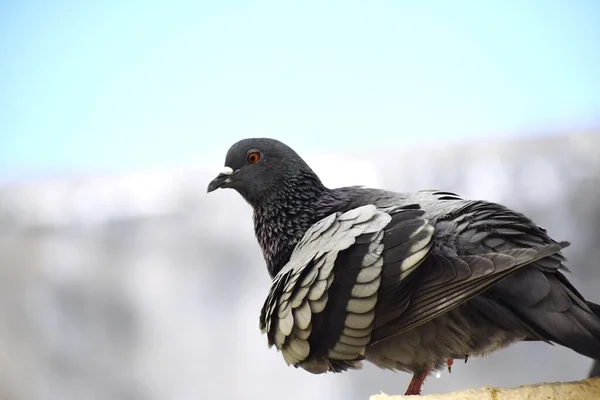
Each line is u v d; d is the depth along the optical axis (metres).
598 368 7.20
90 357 14.99
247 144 8.66
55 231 15.85
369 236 6.91
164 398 14.74
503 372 13.39
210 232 15.60
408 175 14.82
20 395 14.77
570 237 13.90
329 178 15.09
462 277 6.37
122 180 16.23
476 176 14.62
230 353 14.79
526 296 6.29
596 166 14.15
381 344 7.23
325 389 14.21
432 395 6.38
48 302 15.34
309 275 7.02
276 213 8.49
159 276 15.31
